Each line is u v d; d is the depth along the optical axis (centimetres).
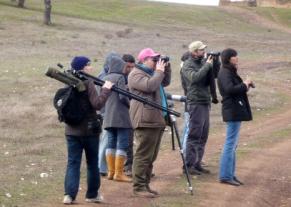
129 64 1238
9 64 3528
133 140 1406
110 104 1236
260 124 2155
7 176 1273
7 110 2119
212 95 1318
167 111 1095
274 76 3591
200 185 1245
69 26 5978
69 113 1015
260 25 7938
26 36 5072
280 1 9719
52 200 1088
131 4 8300
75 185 1059
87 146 1050
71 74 1024
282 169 1454
